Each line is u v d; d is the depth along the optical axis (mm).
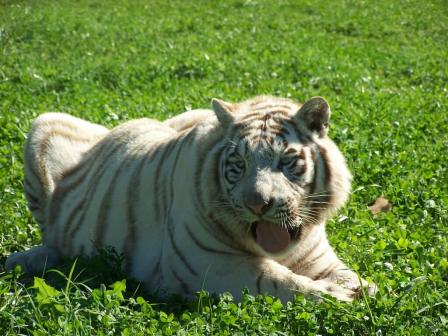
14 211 8312
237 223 6227
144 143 7414
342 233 7492
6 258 7547
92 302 5633
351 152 9773
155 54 17188
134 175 7195
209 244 6336
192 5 25672
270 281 6102
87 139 8250
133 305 5805
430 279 6258
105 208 7285
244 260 6285
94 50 18094
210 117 6828
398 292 6059
